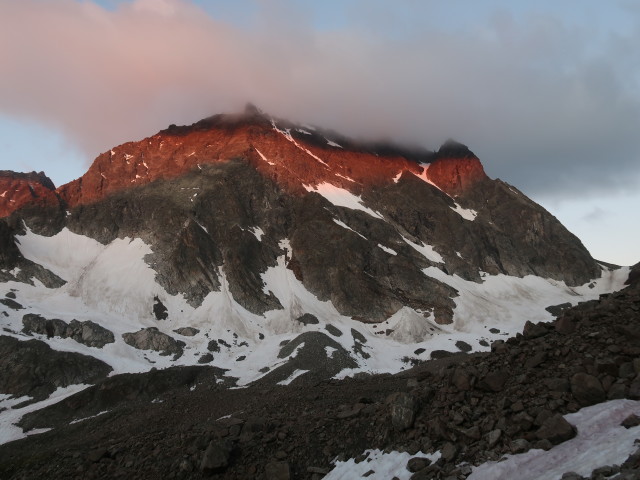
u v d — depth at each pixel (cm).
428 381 3105
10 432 6341
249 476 2683
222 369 8569
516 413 2205
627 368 2120
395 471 2283
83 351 8594
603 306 2695
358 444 2662
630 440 1719
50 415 6706
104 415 5988
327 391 4653
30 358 8044
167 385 7575
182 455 2947
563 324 2661
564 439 1933
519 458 1934
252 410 4050
